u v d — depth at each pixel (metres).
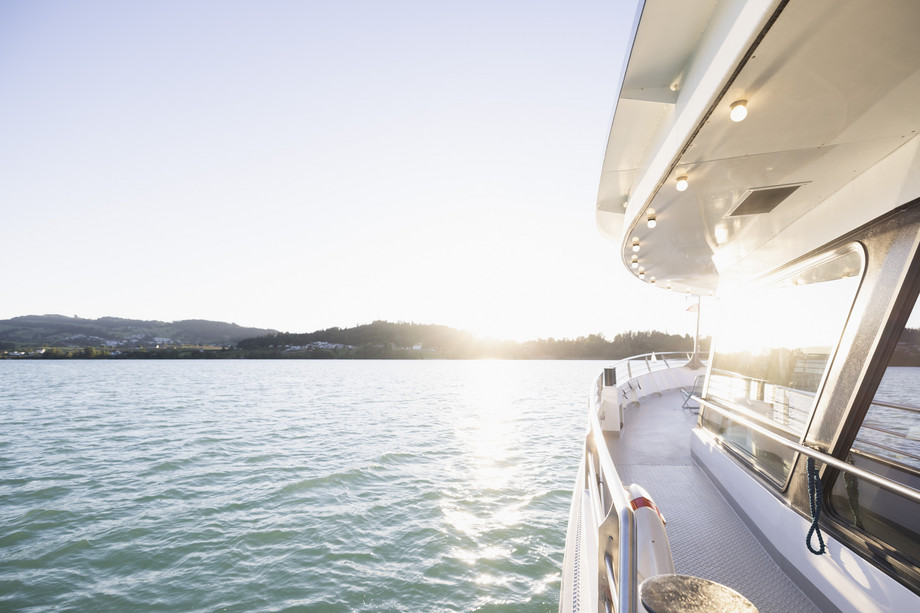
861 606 2.73
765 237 4.88
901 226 2.90
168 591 7.98
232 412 35.00
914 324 2.73
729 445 5.39
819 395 3.45
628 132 4.08
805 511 3.43
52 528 11.01
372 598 7.61
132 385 69.31
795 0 1.75
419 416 31.34
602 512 3.06
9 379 85.19
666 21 2.77
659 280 8.45
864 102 2.39
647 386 12.66
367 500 12.45
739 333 5.59
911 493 2.11
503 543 9.55
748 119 2.58
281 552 9.31
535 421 28.39
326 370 134.25
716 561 3.85
